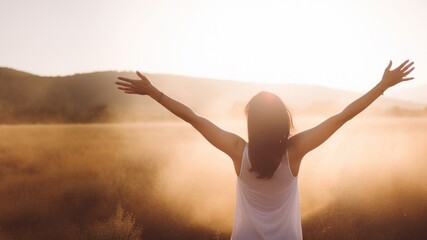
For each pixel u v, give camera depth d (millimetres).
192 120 2244
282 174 2141
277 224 2166
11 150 18422
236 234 2236
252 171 2158
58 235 6367
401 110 68750
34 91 116125
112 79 126875
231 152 2217
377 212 6855
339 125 2145
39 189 9438
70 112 71812
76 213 7688
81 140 24828
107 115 70500
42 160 14641
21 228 6871
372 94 2137
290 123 2242
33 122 68875
